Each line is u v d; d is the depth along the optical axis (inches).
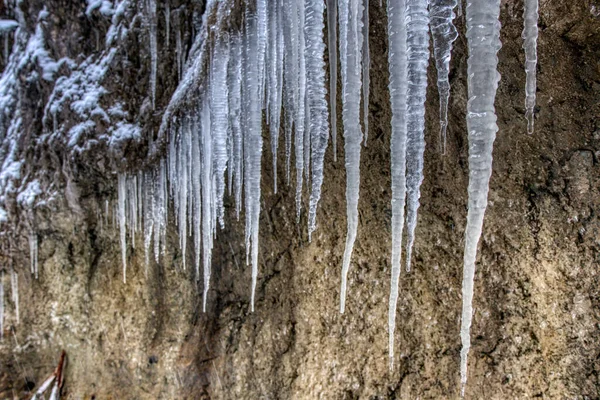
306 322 123.6
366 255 112.0
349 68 68.6
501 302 96.0
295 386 124.8
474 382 99.3
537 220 91.9
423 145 63.2
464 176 97.1
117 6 163.5
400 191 65.6
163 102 147.9
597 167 87.1
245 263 137.9
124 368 163.6
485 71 52.3
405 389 107.7
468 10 53.3
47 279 179.6
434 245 102.3
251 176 100.5
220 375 141.6
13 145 190.2
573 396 89.1
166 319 156.6
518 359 94.6
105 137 157.6
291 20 80.5
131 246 162.4
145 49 153.4
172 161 137.7
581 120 88.4
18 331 186.4
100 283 169.2
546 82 89.8
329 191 116.0
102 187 164.2
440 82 62.0
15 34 204.5
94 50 173.3
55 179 173.8
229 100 109.4
